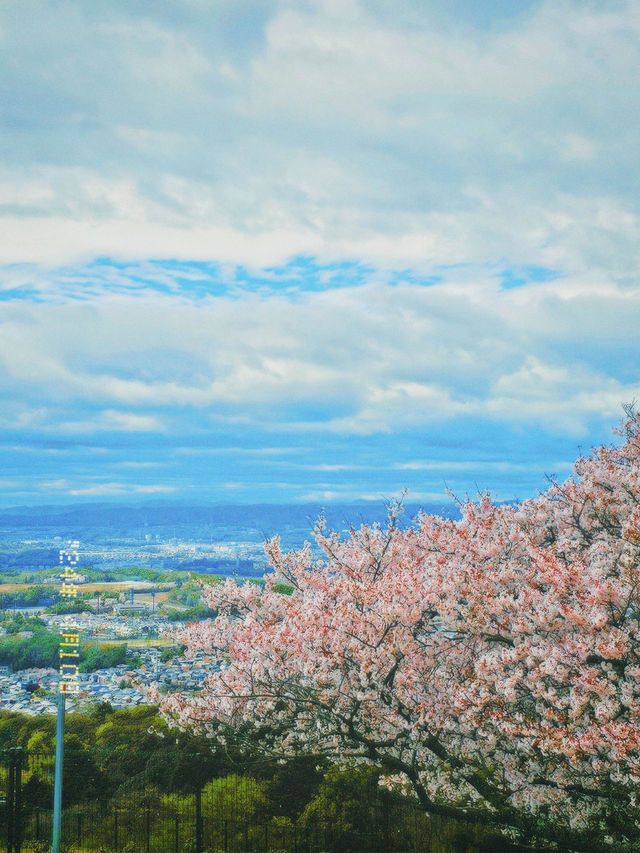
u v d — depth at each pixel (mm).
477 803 14125
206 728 15445
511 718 11617
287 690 14516
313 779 16688
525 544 13492
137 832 15125
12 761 14516
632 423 15883
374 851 13742
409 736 13930
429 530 15750
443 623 13438
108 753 20438
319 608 14336
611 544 13102
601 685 10578
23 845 14836
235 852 14070
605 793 11812
